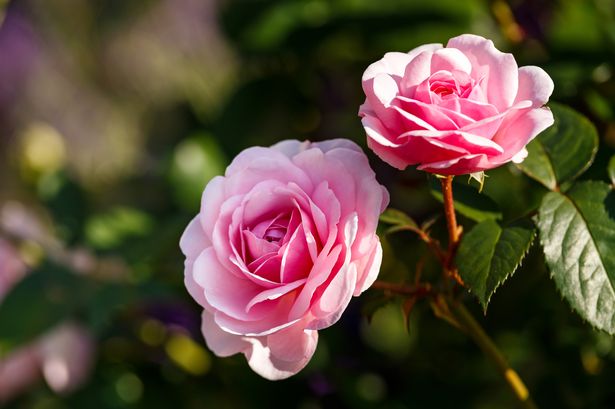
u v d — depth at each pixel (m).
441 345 0.77
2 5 0.93
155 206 0.94
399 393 0.79
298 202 0.55
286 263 0.54
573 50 0.71
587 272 0.56
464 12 0.77
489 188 0.70
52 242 0.80
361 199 0.54
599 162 0.65
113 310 0.73
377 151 0.52
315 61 0.83
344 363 0.79
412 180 0.73
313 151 0.55
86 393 0.79
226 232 0.55
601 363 0.72
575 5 0.72
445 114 0.51
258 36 0.83
